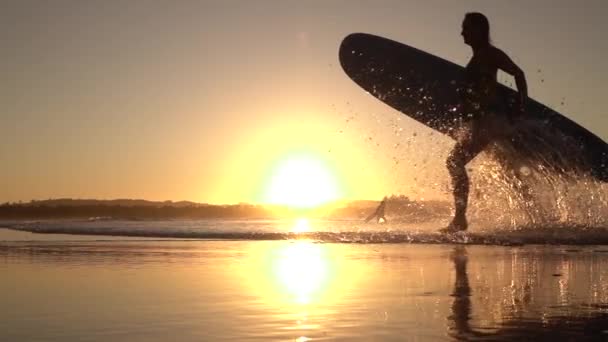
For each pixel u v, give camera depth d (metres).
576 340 1.59
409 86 7.38
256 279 2.83
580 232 5.40
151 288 2.57
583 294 2.36
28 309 2.11
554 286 2.56
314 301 2.22
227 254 4.10
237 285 2.64
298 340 1.62
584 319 1.87
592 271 3.07
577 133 6.70
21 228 7.80
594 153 6.62
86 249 4.55
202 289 2.53
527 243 4.91
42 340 1.64
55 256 4.00
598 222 6.07
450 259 3.68
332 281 2.74
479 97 6.26
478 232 5.56
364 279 2.80
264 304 2.16
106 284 2.70
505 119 6.48
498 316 1.92
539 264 3.39
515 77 6.18
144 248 4.64
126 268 3.29
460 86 7.12
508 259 3.66
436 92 7.22
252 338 1.65
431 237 5.30
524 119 6.58
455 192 6.09
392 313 1.98
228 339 1.64
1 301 2.27
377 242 5.11
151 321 1.88
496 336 1.64
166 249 4.52
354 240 5.24
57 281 2.80
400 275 2.94
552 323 1.81
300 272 3.06
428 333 1.69
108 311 2.05
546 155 6.52
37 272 3.13
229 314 1.98
